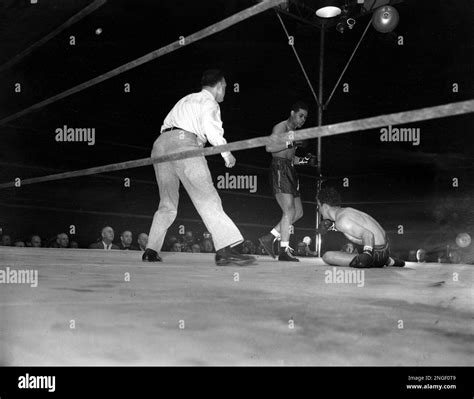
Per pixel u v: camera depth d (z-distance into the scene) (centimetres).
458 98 856
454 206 851
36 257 332
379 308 120
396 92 907
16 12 659
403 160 907
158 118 830
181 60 848
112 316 103
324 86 948
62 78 734
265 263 351
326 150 955
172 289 156
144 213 807
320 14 582
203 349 77
